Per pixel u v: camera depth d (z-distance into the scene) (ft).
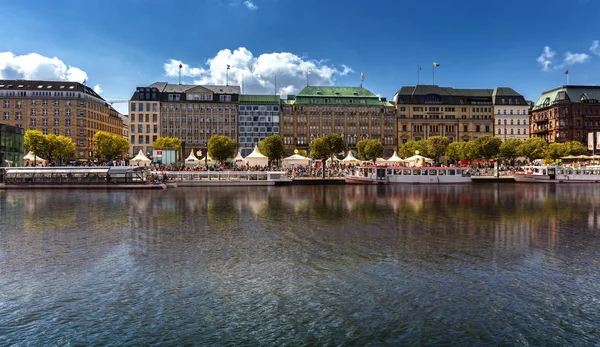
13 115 474.08
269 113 531.09
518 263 71.41
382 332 46.39
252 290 58.54
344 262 71.92
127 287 59.67
